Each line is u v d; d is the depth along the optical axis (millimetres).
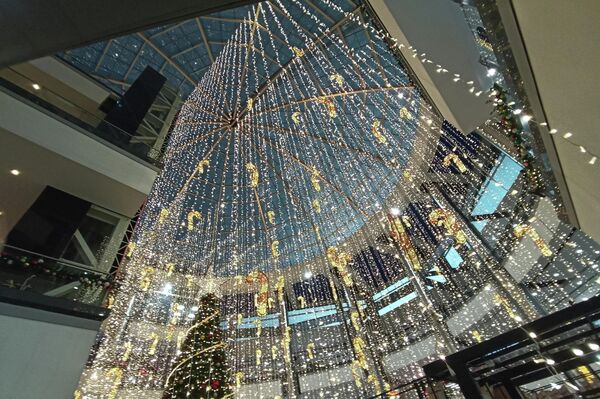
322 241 16234
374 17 6480
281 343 14805
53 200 7141
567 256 7977
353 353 13297
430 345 12789
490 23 2703
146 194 7797
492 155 10148
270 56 14539
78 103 9641
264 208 17719
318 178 15602
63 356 4738
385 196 13883
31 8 2078
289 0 12164
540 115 2877
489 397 2611
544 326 2344
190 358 6422
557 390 2492
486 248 10492
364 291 15477
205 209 16578
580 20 1870
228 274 14938
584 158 2773
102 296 5852
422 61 5680
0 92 6168
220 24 14578
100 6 2090
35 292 4980
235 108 15516
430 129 11383
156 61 15062
